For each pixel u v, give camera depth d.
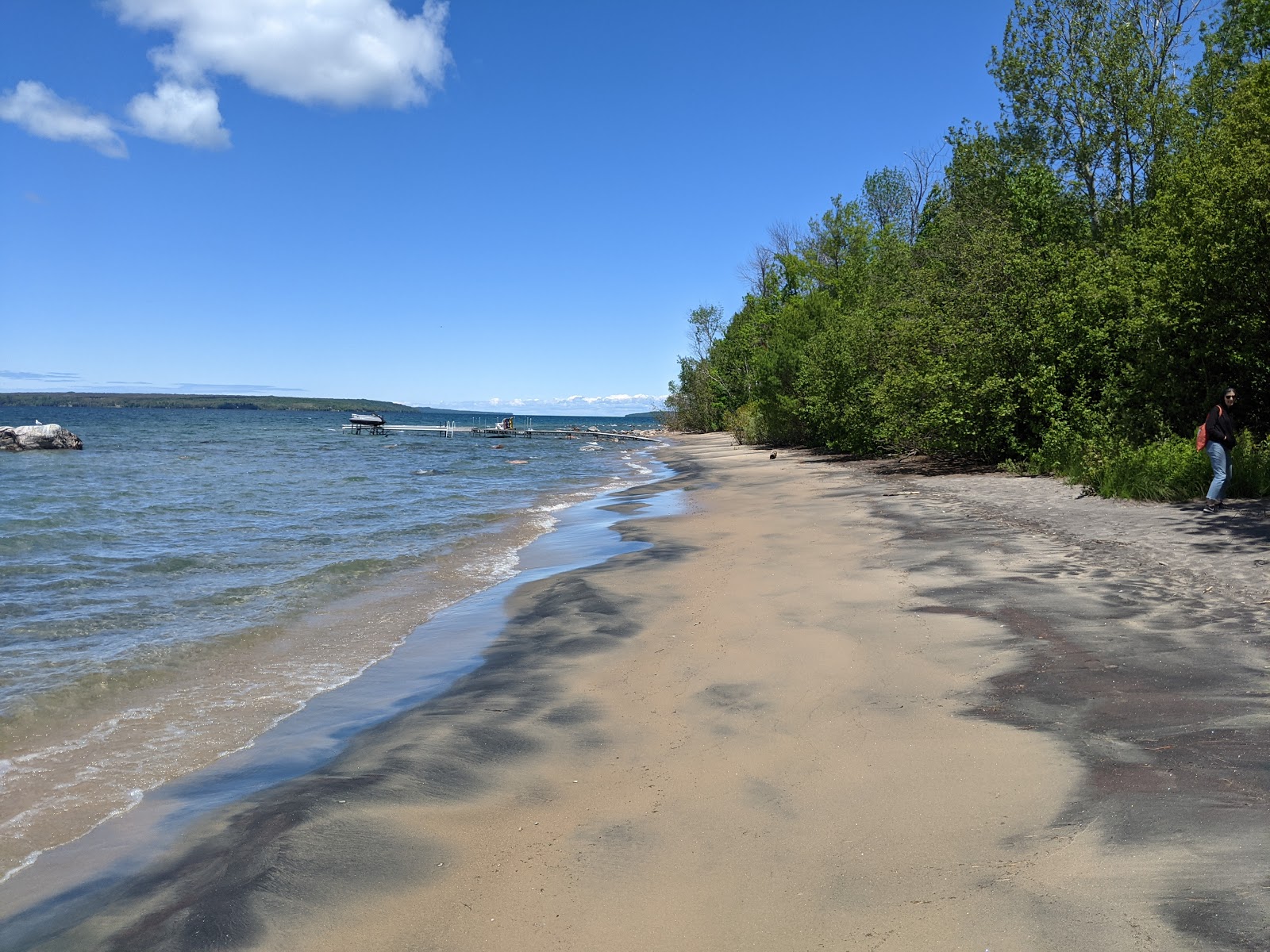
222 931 2.95
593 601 8.60
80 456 39.97
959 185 25.12
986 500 13.97
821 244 50.62
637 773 4.39
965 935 2.72
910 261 28.59
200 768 4.85
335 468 33.06
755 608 7.86
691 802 3.97
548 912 3.07
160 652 7.30
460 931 2.96
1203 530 9.49
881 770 4.16
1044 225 20.59
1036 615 6.76
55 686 6.36
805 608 7.69
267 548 13.05
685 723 5.10
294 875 3.33
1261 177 12.20
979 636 6.33
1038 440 18.31
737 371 60.09
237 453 44.19
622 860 3.44
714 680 5.86
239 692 6.27
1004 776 3.94
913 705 5.05
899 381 20.33
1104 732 4.35
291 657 7.22
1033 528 10.85
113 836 3.98
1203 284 13.21
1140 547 8.90
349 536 14.34
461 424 122.81
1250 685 4.84
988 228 20.81
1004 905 2.87
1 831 4.07
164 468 32.34
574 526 15.49
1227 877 2.86
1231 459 11.77
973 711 4.87
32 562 11.80
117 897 3.37
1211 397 13.95
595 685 5.98
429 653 7.30
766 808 3.85
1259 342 13.30
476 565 11.65
